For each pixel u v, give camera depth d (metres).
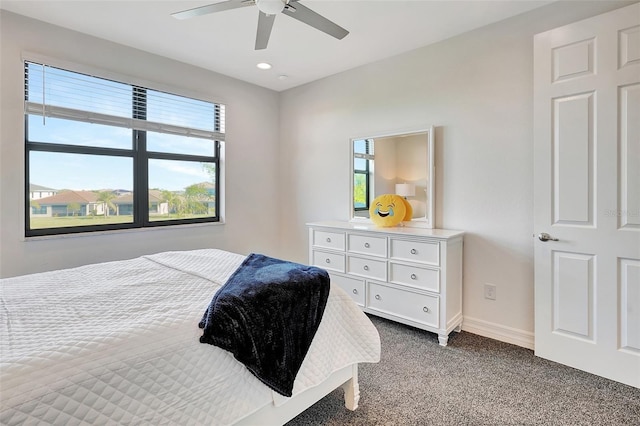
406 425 1.62
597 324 2.01
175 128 3.31
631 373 1.90
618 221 1.92
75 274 1.84
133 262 2.12
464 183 2.72
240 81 3.83
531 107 2.38
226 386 1.21
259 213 4.09
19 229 2.46
